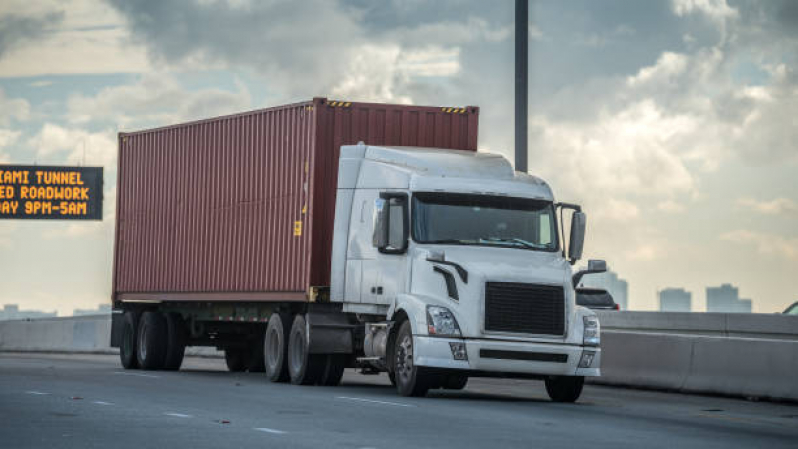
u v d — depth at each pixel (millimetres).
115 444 14016
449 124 28875
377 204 23469
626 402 23906
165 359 35031
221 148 32531
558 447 14555
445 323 22297
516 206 23859
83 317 58875
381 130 28250
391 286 23984
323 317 26797
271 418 17609
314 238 27469
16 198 67812
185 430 15656
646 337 29234
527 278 22594
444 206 23562
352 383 29938
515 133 30625
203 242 33125
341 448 13914
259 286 29844
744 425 19031
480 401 22625
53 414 17781
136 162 37406
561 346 22531
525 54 30594
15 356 48625
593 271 23406
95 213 68125
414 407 20297
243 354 36656
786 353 25250
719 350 26953
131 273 37156
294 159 28609
